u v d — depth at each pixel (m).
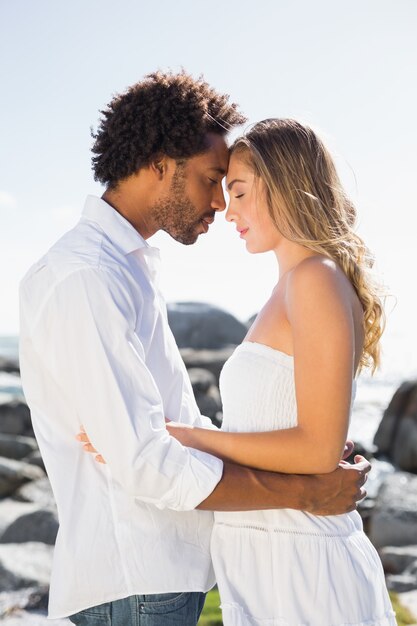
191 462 1.86
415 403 9.84
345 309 1.87
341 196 2.03
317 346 1.85
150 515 1.98
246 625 1.94
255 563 1.98
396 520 6.33
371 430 11.90
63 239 2.01
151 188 2.06
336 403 1.84
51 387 2.02
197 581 2.03
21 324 2.02
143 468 1.84
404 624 4.18
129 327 1.90
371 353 2.10
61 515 2.00
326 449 1.85
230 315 15.03
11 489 7.55
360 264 2.01
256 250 2.06
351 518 2.06
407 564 5.34
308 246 1.95
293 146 1.99
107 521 1.97
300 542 1.96
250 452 1.90
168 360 2.08
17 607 4.81
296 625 1.92
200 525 2.06
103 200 2.05
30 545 5.69
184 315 14.85
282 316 1.97
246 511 2.00
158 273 2.10
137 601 1.97
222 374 2.10
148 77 2.08
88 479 2.00
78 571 1.97
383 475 9.08
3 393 14.70
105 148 2.09
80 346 1.88
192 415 2.18
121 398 1.86
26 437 10.27
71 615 2.07
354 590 1.97
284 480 1.90
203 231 2.15
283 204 1.97
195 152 2.03
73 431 2.02
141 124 2.02
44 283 1.95
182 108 2.02
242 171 2.04
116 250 1.98
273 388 1.96
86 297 1.88
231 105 2.13
